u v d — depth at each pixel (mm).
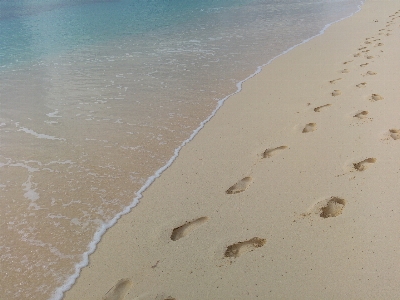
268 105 5871
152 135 5266
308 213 3430
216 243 3223
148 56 9320
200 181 4125
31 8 18625
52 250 3346
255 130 5098
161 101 6422
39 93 7176
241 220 3455
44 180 4371
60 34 12719
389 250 2914
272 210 3529
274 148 4586
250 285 2781
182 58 8953
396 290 2590
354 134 4625
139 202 3895
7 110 6410
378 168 3904
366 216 3287
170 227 3482
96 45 10898
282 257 2988
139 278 2969
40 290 2957
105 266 3127
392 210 3311
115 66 8641
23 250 3357
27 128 5707
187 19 13992
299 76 7023
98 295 2863
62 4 19641
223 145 4820
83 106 6418
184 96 6582
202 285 2830
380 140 4414
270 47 9375
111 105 6379
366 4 14328
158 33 11938
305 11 13969
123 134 5344
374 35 9414
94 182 4285
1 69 8922
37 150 5047
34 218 3752
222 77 7441
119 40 11344
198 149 4797
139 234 3441
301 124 5090
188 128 5398
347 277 2736
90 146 5074
